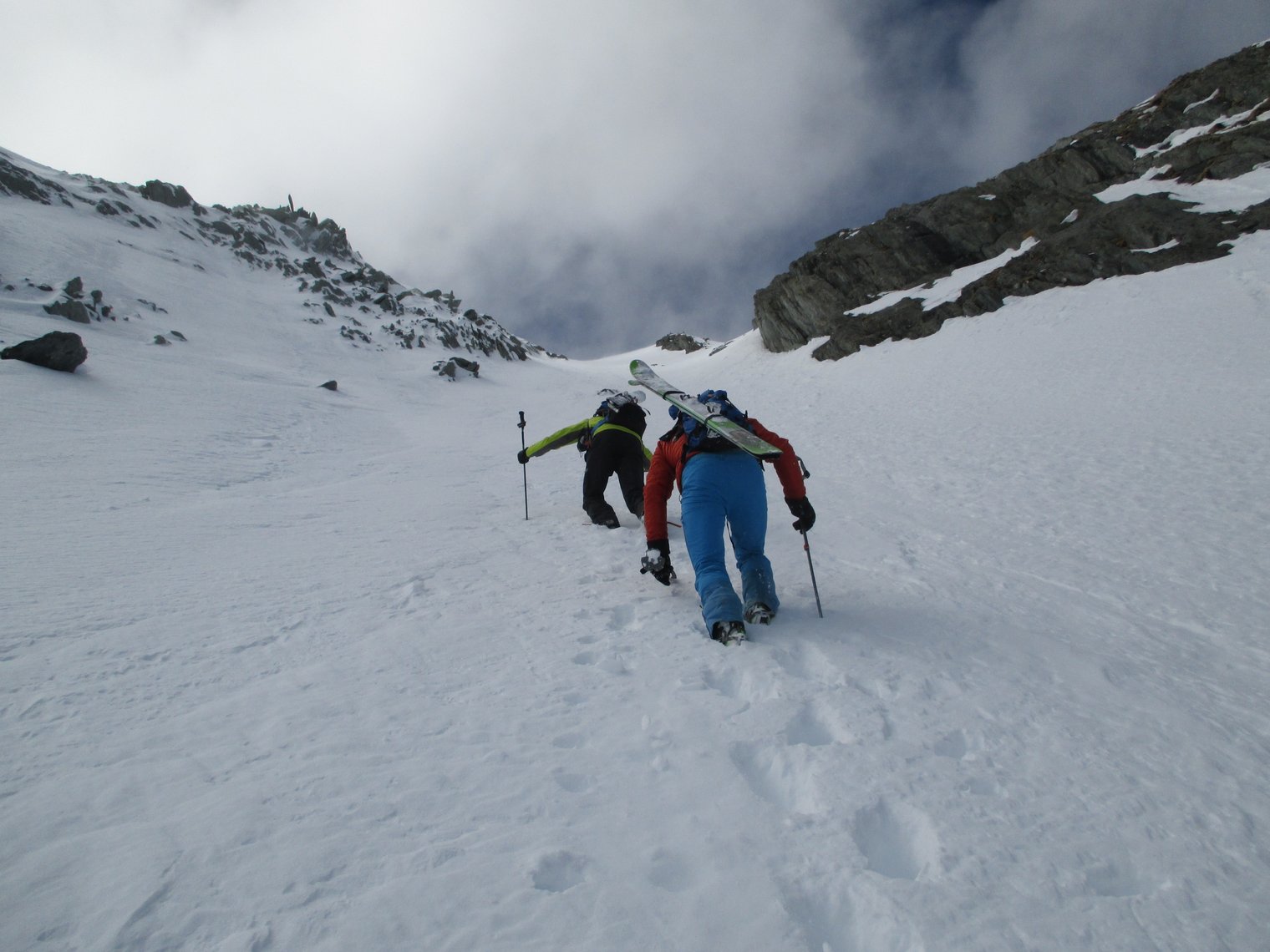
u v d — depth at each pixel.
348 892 1.56
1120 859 1.83
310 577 4.22
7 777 1.94
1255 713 2.84
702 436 3.84
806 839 1.86
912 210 39.81
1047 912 1.62
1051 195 34.50
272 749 2.18
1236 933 1.58
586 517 6.64
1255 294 19.12
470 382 41.03
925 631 3.52
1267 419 10.73
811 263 41.66
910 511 7.46
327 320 47.66
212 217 62.16
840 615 3.79
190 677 2.70
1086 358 18.83
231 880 1.57
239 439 12.65
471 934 1.46
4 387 13.86
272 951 1.38
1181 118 33.12
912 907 1.61
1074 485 8.39
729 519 3.81
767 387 31.98
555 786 2.05
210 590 3.85
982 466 10.15
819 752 2.30
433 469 10.68
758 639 3.37
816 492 8.80
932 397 19.86
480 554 5.05
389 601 3.83
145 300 35.88
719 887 1.66
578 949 1.44
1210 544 5.80
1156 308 21.19
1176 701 2.88
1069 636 3.69
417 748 2.23
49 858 1.60
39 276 32.94
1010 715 2.63
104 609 3.40
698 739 2.37
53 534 5.00
